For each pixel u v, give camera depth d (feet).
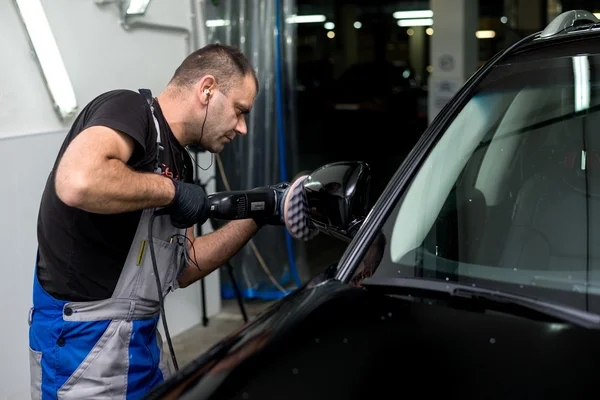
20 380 11.02
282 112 16.53
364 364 4.97
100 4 11.98
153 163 6.77
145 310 7.00
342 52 93.04
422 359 4.92
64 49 11.47
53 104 11.12
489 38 61.21
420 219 6.42
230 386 5.01
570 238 6.03
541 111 6.79
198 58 7.06
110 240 6.72
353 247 6.35
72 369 6.84
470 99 7.20
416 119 48.70
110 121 6.33
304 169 35.35
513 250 6.07
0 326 10.69
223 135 7.22
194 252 7.79
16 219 10.76
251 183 16.51
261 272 16.83
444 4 23.62
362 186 6.88
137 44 12.71
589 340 4.88
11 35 10.54
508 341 4.96
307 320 5.50
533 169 6.55
